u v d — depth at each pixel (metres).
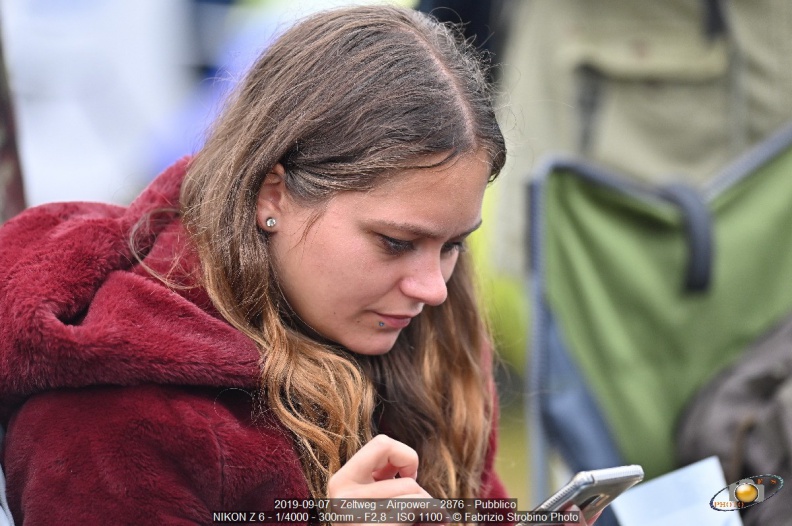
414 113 3.68
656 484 4.38
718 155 8.81
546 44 8.99
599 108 8.89
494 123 3.89
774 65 8.48
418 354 4.59
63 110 10.06
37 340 3.63
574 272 6.73
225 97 4.26
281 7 10.75
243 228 3.87
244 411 3.85
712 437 6.37
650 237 6.81
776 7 8.45
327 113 3.76
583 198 6.77
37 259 3.86
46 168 9.98
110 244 3.96
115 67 10.21
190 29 10.52
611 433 6.67
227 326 3.82
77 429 3.66
